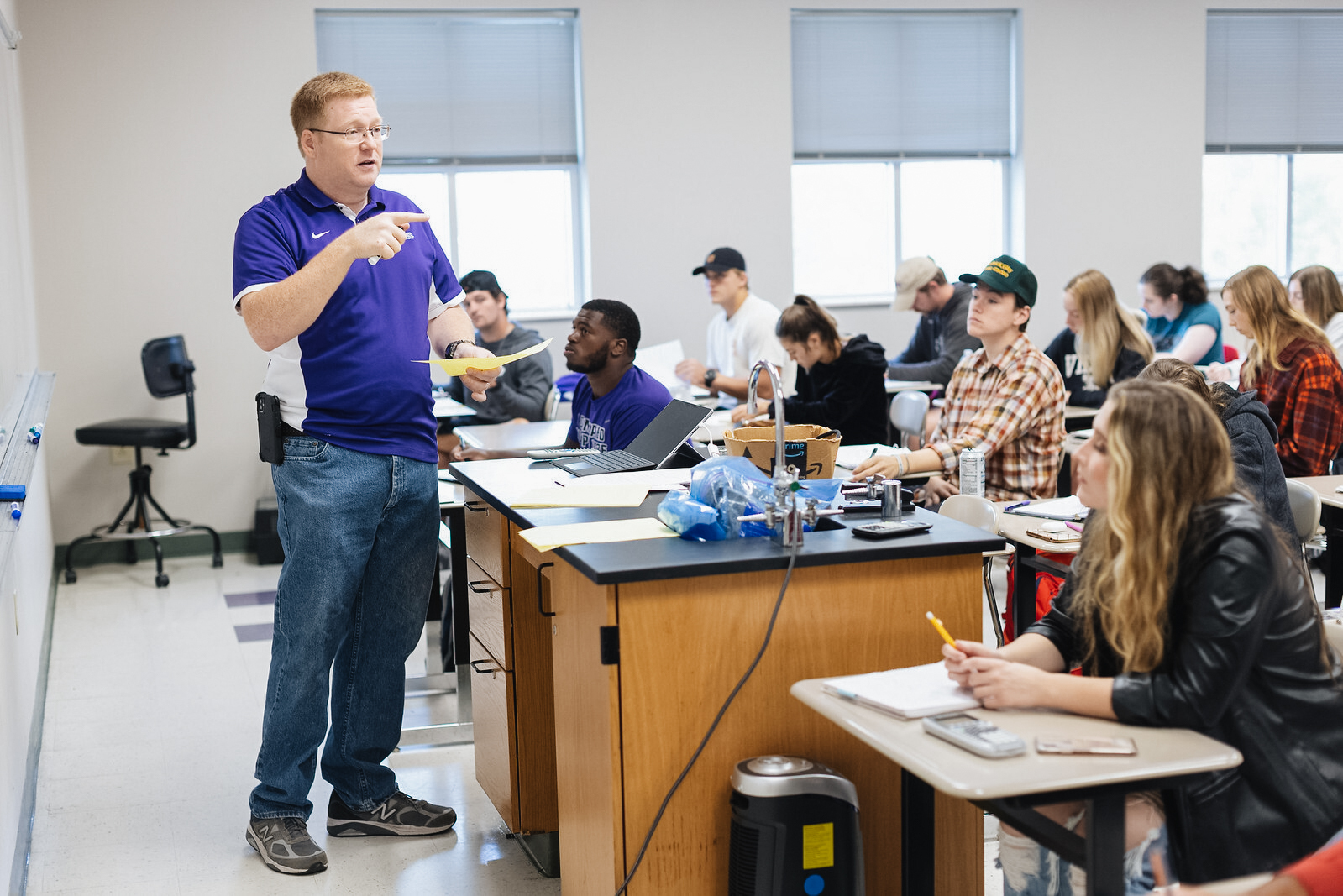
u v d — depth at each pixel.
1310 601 1.61
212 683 4.14
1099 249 7.63
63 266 6.10
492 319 5.64
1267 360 3.90
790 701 1.98
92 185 6.11
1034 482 3.55
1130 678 1.55
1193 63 7.60
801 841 1.85
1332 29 7.87
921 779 1.84
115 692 4.05
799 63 7.21
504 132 6.86
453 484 3.70
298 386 2.55
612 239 6.96
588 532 2.11
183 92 6.19
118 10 6.06
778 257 7.20
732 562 1.89
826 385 4.69
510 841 2.84
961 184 7.64
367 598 2.75
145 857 2.78
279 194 2.60
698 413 2.87
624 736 1.91
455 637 3.60
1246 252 8.09
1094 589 1.71
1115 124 7.55
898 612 2.01
